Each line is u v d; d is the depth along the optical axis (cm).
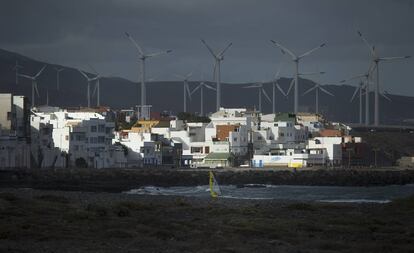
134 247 8650
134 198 16975
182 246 8794
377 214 13075
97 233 9769
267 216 12525
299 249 8731
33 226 10125
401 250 8731
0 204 13212
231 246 8888
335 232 10325
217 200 16688
